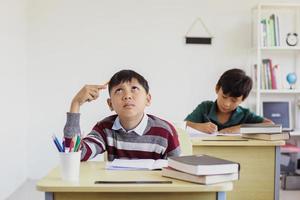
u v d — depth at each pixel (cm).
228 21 433
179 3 431
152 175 146
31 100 434
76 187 131
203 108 302
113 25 431
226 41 434
